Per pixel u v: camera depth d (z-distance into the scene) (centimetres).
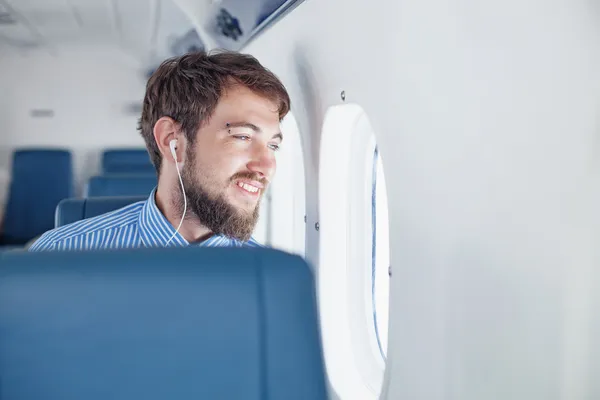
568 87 84
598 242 80
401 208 143
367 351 220
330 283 220
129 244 143
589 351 83
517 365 100
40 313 82
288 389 88
